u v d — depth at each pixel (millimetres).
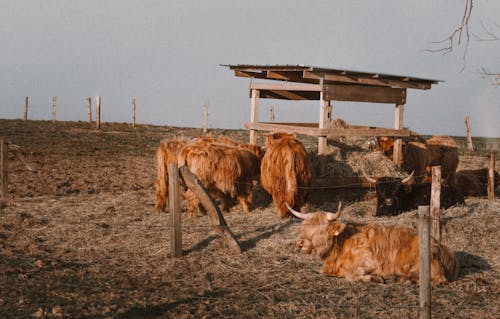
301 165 10734
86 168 19016
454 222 9391
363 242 7031
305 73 11648
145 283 7102
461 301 6371
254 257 8172
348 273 7023
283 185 10664
